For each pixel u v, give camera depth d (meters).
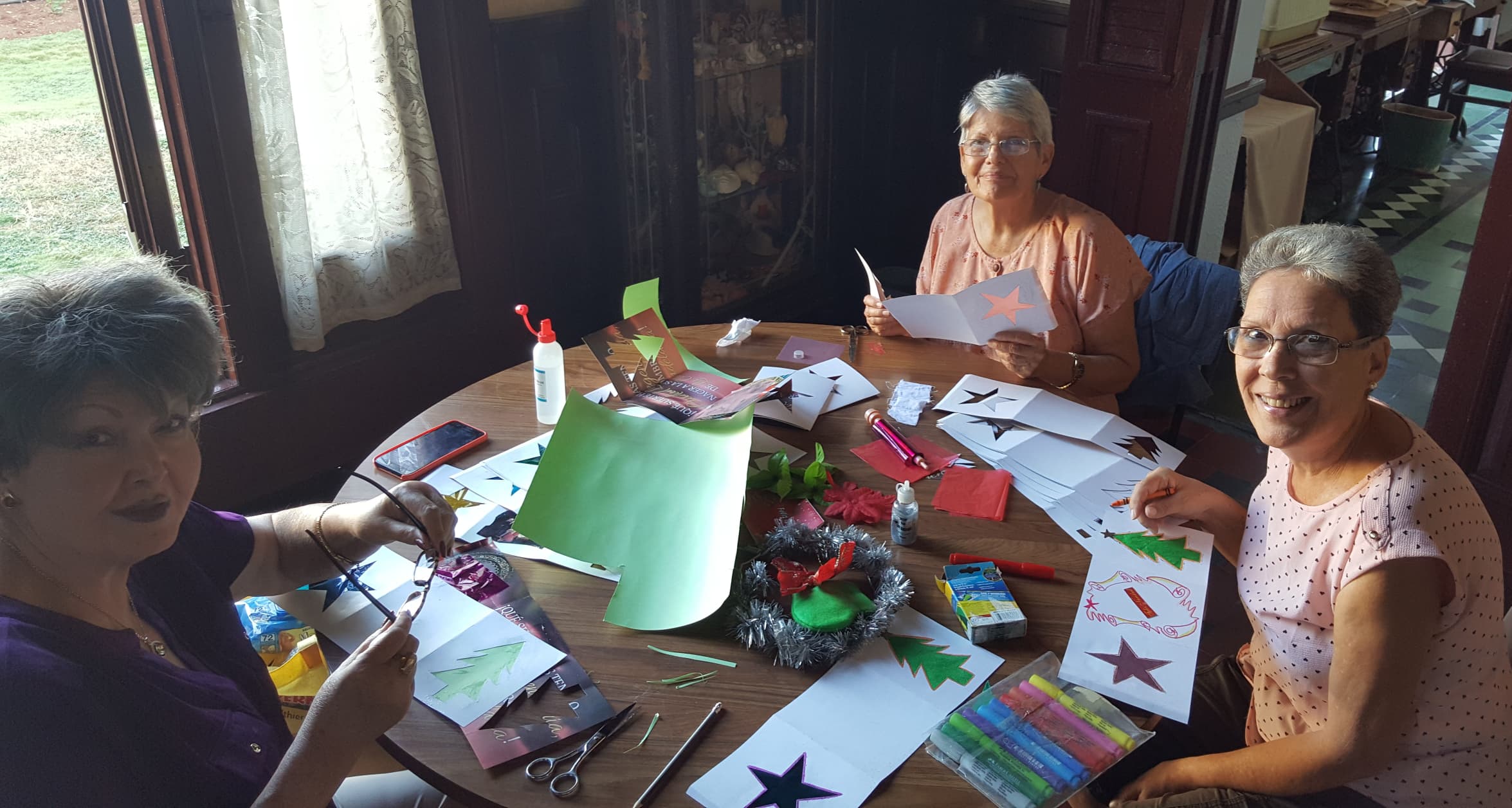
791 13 3.48
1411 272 4.52
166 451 1.04
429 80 2.90
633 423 1.72
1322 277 1.26
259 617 1.55
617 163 3.33
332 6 2.60
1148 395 2.57
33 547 1.05
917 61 3.86
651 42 3.11
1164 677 1.37
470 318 3.21
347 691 1.14
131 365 0.97
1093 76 3.28
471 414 1.98
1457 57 5.69
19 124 2.68
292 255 2.70
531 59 3.13
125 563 1.08
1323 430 1.32
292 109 2.58
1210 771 1.36
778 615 1.43
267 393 2.83
